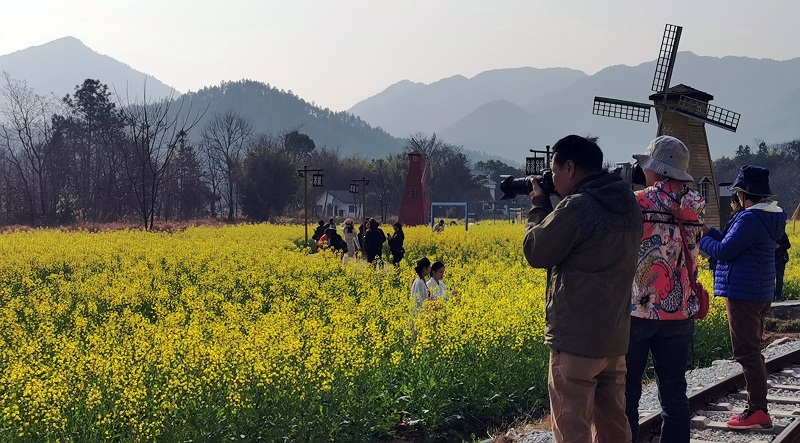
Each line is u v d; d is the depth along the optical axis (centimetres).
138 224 6450
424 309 1262
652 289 600
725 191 3888
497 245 3694
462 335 1098
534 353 1126
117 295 1752
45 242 3519
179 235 4631
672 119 3866
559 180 532
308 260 2562
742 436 752
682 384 614
